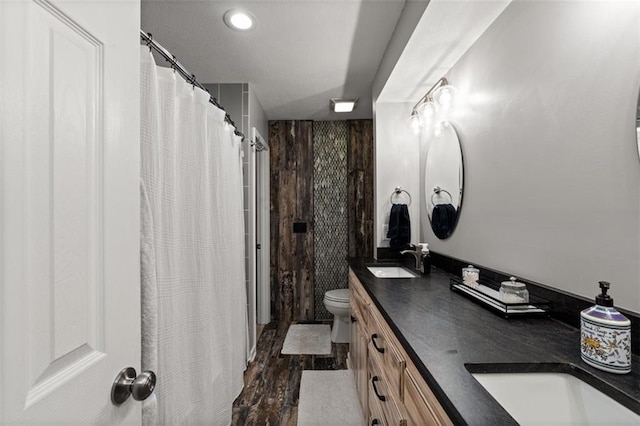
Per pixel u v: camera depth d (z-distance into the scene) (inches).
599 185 36.3
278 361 99.7
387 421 45.0
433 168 87.7
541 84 45.6
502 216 55.9
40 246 17.4
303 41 79.5
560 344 34.1
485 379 29.0
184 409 52.0
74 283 19.7
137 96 26.8
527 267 49.1
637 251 32.1
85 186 20.7
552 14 43.3
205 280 58.0
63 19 19.1
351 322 92.7
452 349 32.6
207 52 84.9
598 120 36.3
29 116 16.9
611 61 34.5
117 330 23.5
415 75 79.7
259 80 102.7
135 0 26.7
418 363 30.3
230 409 68.1
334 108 123.2
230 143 74.1
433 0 52.1
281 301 143.0
